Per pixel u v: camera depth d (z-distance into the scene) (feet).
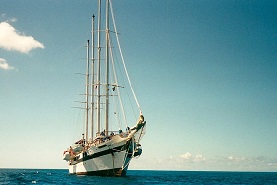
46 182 231.30
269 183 303.89
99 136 221.25
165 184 230.68
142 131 204.54
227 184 273.54
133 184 186.70
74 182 204.64
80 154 248.73
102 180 207.51
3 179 290.15
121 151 204.95
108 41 253.03
